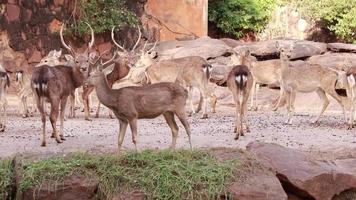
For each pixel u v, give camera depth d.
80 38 25.19
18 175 8.27
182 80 17.28
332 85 15.57
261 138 12.23
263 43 23.45
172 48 24.19
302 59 23.00
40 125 14.56
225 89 20.91
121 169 8.28
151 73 17.67
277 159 8.96
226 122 15.45
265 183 8.21
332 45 23.58
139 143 11.29
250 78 12.51
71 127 14.02
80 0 25.11
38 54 24.20
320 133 13.27
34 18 24.14
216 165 8.36
